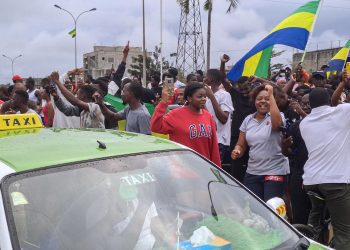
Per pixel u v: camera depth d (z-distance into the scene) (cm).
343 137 437
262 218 271
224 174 301
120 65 919
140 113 563
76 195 237
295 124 498
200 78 946
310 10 674
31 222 219
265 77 734
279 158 506
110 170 256
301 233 275
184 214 261
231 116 656
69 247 222
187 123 476
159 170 273
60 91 625
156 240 241
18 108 649
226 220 266
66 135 309
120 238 235
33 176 235
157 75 1060
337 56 1121
